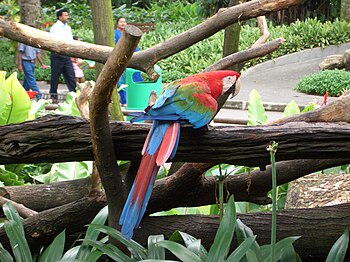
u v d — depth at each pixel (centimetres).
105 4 560
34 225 370
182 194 372
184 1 2698
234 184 392
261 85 1739
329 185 463
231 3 452
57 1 2773
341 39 1978
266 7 360
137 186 292
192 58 1881
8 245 377
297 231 366
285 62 1933
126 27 273
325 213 370
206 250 361
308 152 323
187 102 299
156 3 2719
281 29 2041
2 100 573
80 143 324
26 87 1323
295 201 455
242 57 428
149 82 902
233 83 320
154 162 292
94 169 359
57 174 554
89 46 413
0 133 327
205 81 313
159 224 371
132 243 338
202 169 352
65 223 370
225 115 1301
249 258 308
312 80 1602
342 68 1789
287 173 392
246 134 319
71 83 1325
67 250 388
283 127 323
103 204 368
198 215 376
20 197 442
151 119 294
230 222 317
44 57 1900
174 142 292
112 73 283
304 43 1984
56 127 323
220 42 1922
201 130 316
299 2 358
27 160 332
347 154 325
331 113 342
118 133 321
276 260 321
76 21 2462
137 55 390
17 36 406
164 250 344
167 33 2153
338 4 2238
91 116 305
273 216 279
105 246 334
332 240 365
